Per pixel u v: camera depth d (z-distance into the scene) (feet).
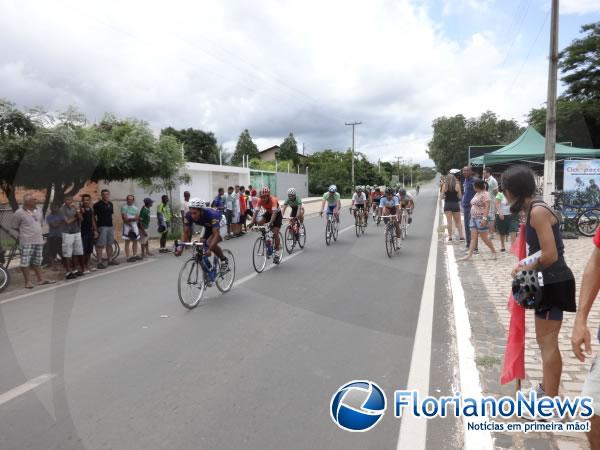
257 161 186.39
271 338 15.94
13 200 28.37
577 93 94.02
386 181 223.51
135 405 11.30
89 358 14.38
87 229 29.78
